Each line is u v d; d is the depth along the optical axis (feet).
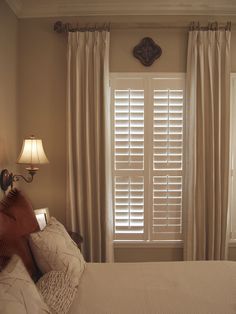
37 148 7.70
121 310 4.81
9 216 5.81
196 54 8.97
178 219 9.73
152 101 9.49
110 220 9.22
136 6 9.18
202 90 8.99
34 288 4.31
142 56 9.30
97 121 9.00
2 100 7.96
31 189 9.59
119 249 9.79
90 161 9.16
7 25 8.35
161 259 9.80
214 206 9.13
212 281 5.80
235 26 9.32
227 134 9.09
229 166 9.25
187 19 9.37
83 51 9.07
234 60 9.40
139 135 9.57
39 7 9.18
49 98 9.46
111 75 9.44
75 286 5.53
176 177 9.64
